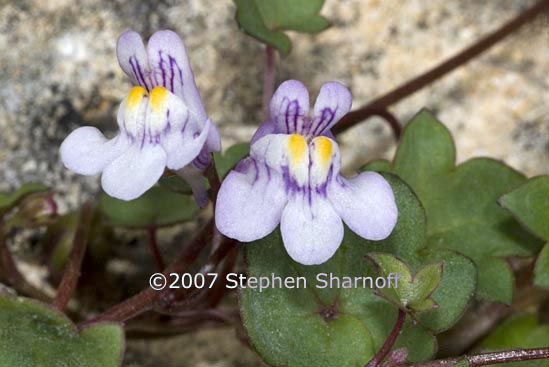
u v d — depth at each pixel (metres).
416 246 0.10
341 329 0.10
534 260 0.11
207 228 0.10
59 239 0.12
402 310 0.10
